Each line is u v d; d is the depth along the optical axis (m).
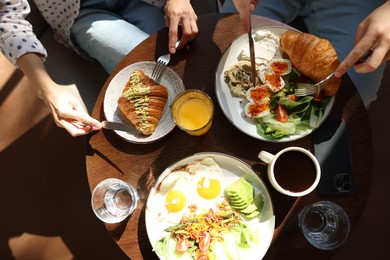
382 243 1.79
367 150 1.15
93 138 1.23
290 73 1.22
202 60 1.28
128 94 1.22
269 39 1.26
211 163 1.14
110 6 1.61
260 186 1.12
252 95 1.19
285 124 1.15
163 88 1.23
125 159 1.20
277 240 1.10
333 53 1.15
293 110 1.17
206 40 1.29
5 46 1.28
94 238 1.92
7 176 2.04
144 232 1.14
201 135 1.20
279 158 1.09
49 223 1.96
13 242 1.94
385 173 1.90
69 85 1.61
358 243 1.80
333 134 1.16
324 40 1.17
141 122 1.19
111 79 1.28
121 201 1.17
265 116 1.17
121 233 1.14
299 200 1.12
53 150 2.05
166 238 1.09
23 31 1.31
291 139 1.14
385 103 2.00
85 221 1.94
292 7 1.55
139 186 1.18
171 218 1.13
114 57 1.48
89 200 1.97
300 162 1.08
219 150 1.19
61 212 1.97
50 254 1.91
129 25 1.53
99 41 1.49
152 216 1.12
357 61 1.12
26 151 2.06
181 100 1.18
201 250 1.07
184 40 1.26
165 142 1.21
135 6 1.68
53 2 1.47
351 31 1.42
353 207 1.12
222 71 1.25
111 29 1.49
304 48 1.16
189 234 1.09
